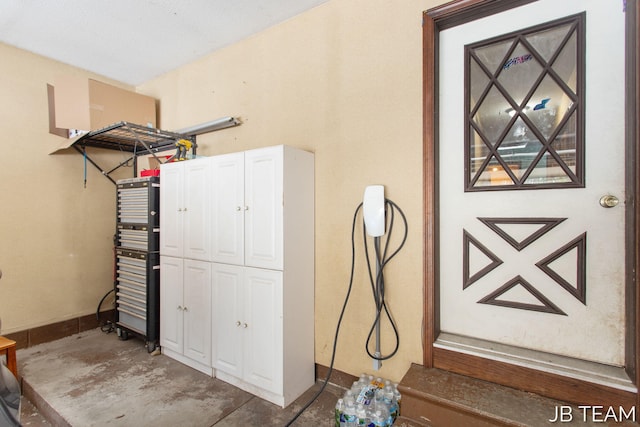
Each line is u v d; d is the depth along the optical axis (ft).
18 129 8.73
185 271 7.76
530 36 5.17
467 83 5.65
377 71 6.35
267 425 5.61
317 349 7.09
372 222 6.05
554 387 4.68
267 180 6.41
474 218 5.63
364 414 5.22
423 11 5.85
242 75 8.48
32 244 8.98
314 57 7.18
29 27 7.83
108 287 10.60
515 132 5.29
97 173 10.40
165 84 10.52
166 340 8.20
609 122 4.63
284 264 6.23
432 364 5.67
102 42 8.56
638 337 4.23
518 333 5.31
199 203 7.50
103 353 8.40
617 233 4.61
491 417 4.36
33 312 8.96
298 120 7.43
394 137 6.17
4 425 2.54
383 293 6.22
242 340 6.69
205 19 7.56
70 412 5.88
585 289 4.81
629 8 4.42
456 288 5.81
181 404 6.18
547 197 5.05
